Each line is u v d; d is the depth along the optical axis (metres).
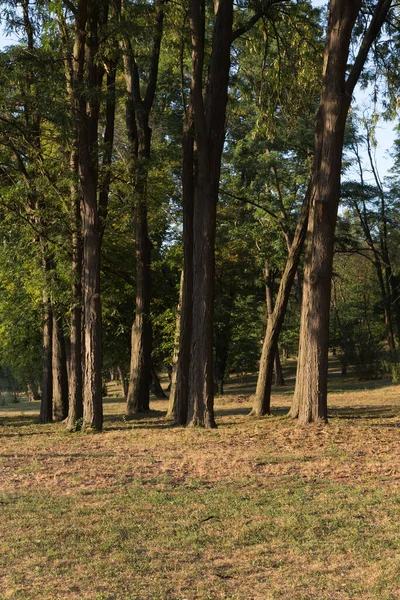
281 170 30.61
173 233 30.00
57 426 19.52
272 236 33.75
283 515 7.61
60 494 9.03
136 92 21.80
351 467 10.12
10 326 25.62
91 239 16.52
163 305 28.06
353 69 14.91
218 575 5.91
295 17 18.69
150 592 5.54
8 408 47.38
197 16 15.71
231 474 9.96
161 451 12.34
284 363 67.62
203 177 15.60
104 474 10.29
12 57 15.61
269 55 19.75
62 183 18.58
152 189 22.02
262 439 13.24
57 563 6.30
